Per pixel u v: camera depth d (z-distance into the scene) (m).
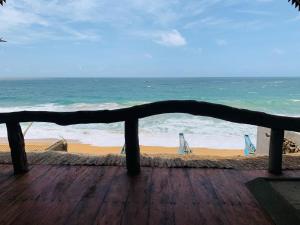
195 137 15.30
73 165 3.76
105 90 56.28
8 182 3.20
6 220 2.39
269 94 43.81
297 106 29.75
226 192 2.90
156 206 2.61
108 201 2.71
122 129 17.48
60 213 2.49
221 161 3.87
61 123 3.31
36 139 15.15
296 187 2.90
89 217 2.42
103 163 3.79
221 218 2.40
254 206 2.61
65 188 3.02
